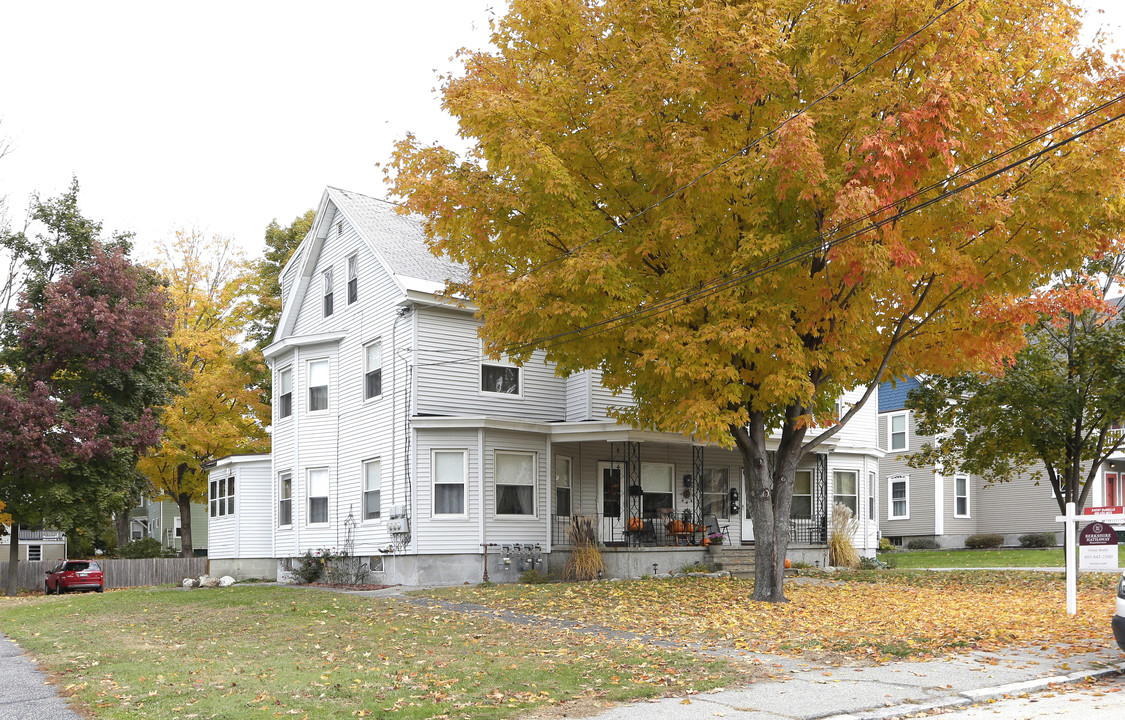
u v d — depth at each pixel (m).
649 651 11.48
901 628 13.41
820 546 26.61
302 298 29.56
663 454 26.75
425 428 23.03
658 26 14.95
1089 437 21.45
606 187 15.63
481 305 16.36
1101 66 14.38
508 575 22.91
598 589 19.61
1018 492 40.31
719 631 13.36
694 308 14.81
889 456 43.41
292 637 13.99
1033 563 28.80
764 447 17.42
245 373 40.09
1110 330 20.06
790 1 14.42
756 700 8.79
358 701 8.95
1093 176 13.11
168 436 39.53
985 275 14.55
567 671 10.23
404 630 14.04
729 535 27.31
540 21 15.70
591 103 15.48
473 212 15.88
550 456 24.08
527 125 15.07
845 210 12.48
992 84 13.44
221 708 8.79
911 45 13.57
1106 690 9.27
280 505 28.02
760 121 14.54
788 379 14.47
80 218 34.97
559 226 15.14
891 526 42.97
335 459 26.30
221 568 31.30
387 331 24.69
